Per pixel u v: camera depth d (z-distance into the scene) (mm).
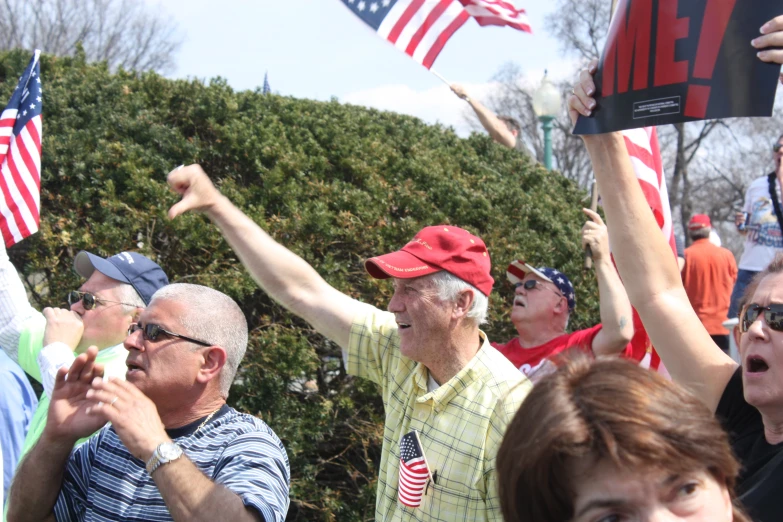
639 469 1205
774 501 2006
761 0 2188
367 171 5660
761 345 2145
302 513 4812
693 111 2275
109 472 2570
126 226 5039
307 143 5758
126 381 2461
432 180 5801
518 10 5785
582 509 1249
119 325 3684
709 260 7484
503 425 2518
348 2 5754
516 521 1307
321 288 3230
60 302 5031
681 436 1207
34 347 4043
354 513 4742
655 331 2504
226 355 2674
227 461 2428
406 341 2848
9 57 6305
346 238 5203
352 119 6488
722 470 1270
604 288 4199
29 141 4855
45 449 2490
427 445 2730
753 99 2180
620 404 1216
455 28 5715
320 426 4750
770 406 2148
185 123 5781
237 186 5457
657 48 2348
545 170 7270
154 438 2295
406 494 2678
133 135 5559
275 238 5062
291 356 4727
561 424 1222
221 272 5012
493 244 5477
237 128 5605
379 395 4930
